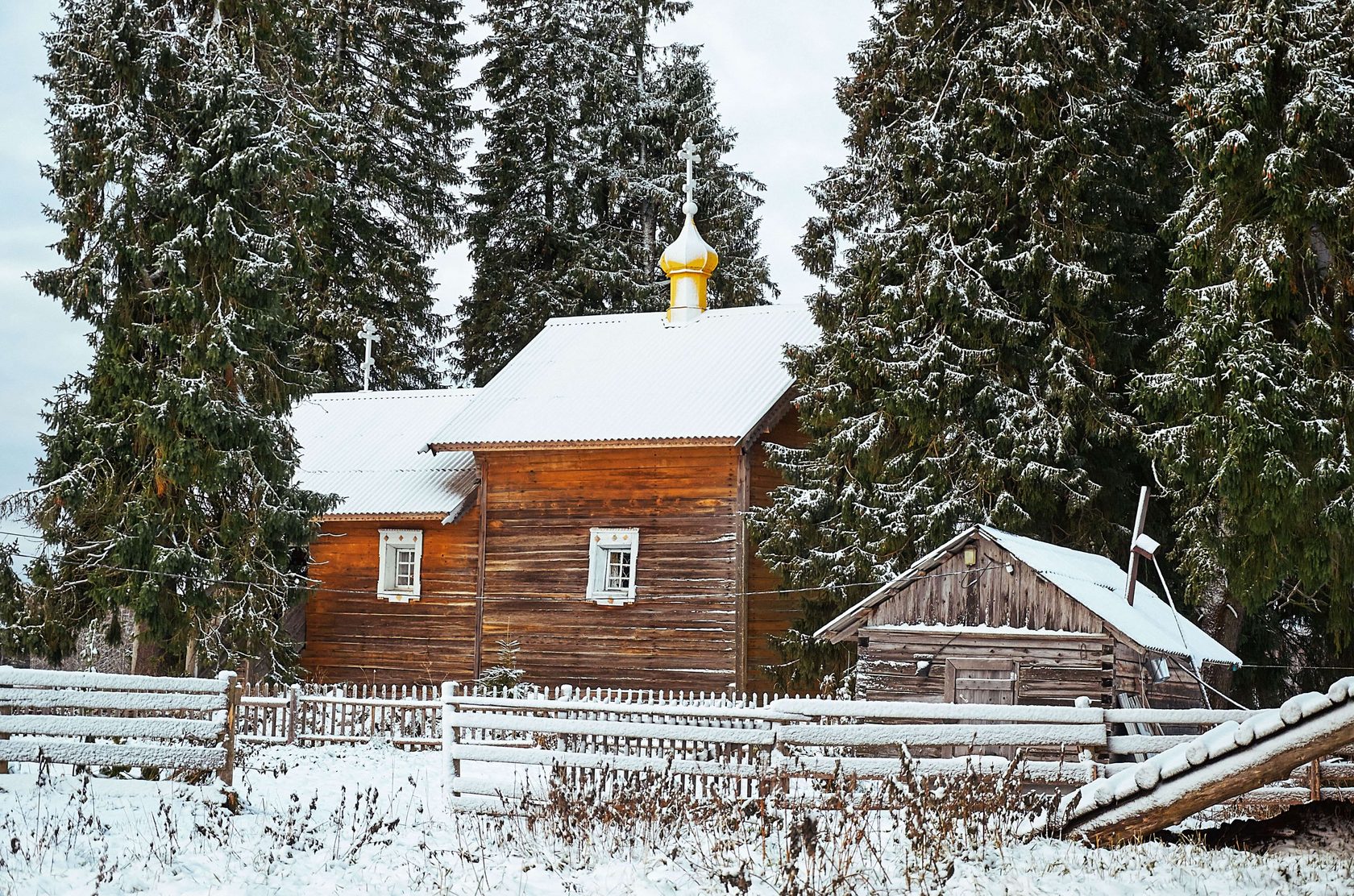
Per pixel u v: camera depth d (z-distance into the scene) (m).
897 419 28.61
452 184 55.53
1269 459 24.27
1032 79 28.34
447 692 16.27
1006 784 13.47
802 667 29.31
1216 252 26.02
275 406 29.66
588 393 34.62
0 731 14.66
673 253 38.25
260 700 26.86
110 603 27.80
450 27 56.22
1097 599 20.48
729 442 31.14
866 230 32.44
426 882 11.51
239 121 28.27
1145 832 13.09
